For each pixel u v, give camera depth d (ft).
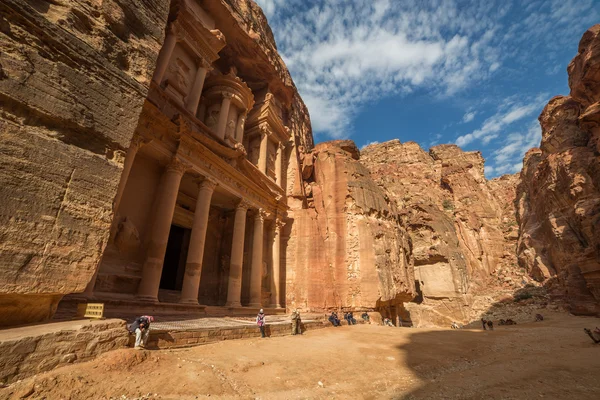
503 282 153.99
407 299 94.99
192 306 44.42
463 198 201.57
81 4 22.40
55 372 14.53
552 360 29.25
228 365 21.22
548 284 127.34
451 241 142.00
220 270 67.00
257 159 85.15
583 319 90.63
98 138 21.53
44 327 16.24
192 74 62.44
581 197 104.17
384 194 102.42
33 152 17.43
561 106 135.23
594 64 99.35
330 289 77.71
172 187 47.62
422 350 34.14
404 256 96.22
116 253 41.24
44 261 16.89
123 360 17.44
